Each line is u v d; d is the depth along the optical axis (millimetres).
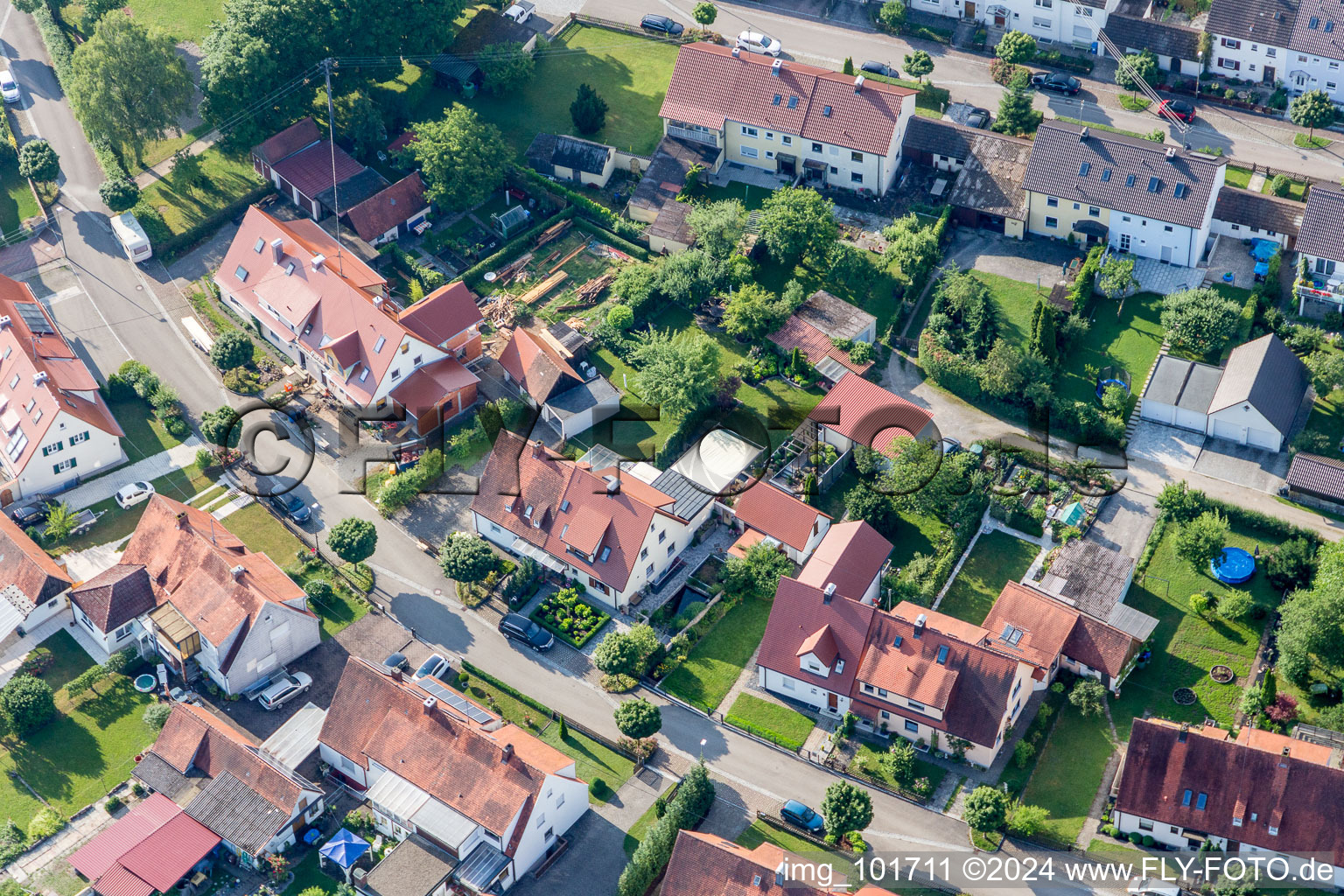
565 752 151250
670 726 154000
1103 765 149500
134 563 162500
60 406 170750
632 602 164375
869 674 150875
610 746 151625
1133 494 173250
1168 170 190125
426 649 160500
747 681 158500
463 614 164125
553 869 142250
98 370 186375
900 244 190125
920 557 166500
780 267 197375
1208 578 164500
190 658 157625
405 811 141250
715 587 166125
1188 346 184125
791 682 155375
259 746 150000
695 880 132625
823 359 184250
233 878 141625
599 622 162500
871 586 163250
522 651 160625
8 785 149375
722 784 148500
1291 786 138375
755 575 164250
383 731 146500
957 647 149375
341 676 154500
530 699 155125
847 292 194625
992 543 170000
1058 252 197500
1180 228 189750
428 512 173750
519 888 140875
